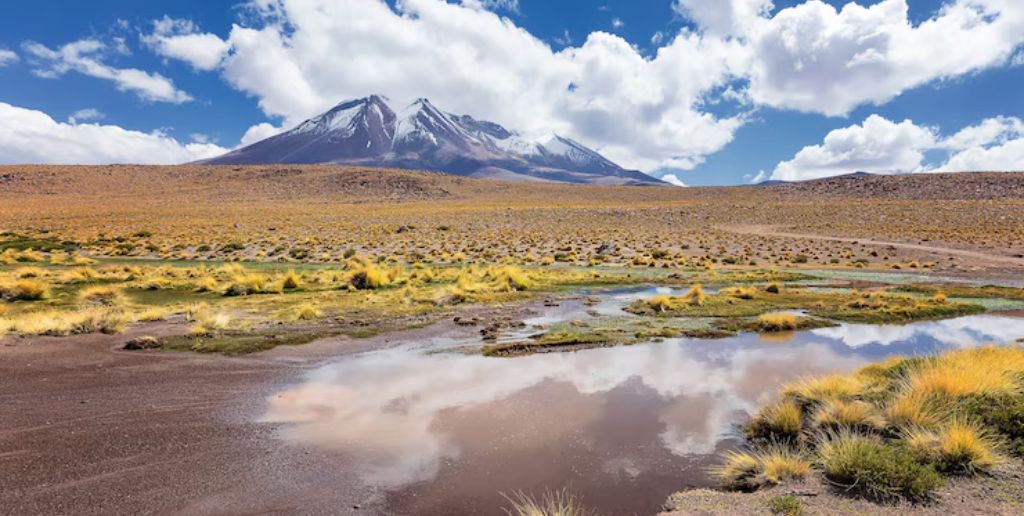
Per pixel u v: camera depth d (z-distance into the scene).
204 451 6.95
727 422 8.09
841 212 70.75
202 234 50.78
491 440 7.39
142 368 10.59
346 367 11.02
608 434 7.60
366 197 116.25
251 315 16.28
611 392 9.46
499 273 26.33
